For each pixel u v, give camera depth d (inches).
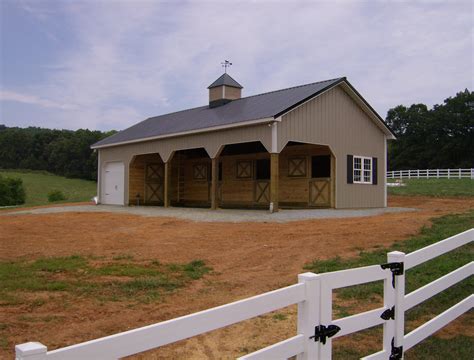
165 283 267.7
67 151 2992.1
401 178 1425.9
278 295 112.7
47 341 182.7
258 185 805.9
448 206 704.4
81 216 601.6
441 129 2449.6
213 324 100.0
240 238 404.8
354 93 685.3
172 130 753.6
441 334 202.7
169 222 514.3
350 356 176.7
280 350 112.3
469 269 222.7
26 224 521.0
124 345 85.4
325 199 695.7
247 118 609.9
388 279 152.6
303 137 617.6
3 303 226.4
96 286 259.9
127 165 883.4
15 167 3243.1
